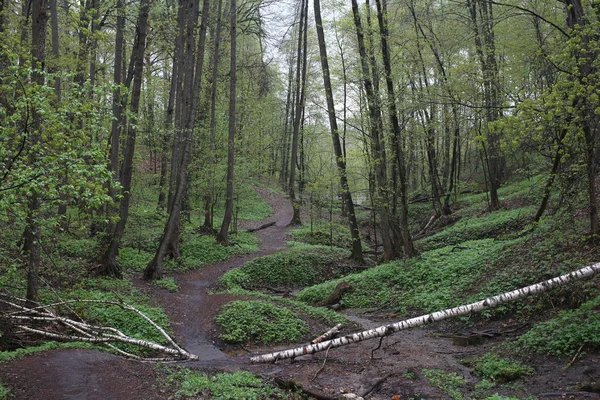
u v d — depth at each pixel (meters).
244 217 34.09
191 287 17.92
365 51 17.78
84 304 11.99
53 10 17.58
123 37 20.81
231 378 7.94
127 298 13.75
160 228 23.36
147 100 27.69
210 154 25.03
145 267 18.69
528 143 10.14
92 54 18.09
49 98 7.27
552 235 12.64
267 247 25.91
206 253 22.56
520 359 8.22
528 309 10.37
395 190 19.45
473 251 16.19
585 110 9.16
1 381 6.83
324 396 7.28
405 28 20.12
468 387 7.55
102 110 8.18
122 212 16.33
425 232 26.47
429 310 12.89
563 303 9.76
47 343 9.33
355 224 22.12
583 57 8.93
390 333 8.56
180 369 8.65
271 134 45.91
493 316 11.07
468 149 35.72
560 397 6.45
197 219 29.95
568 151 10.30
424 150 30.80
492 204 24.16
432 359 9.22
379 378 8.13
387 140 18.03
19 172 6.64
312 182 28.48
